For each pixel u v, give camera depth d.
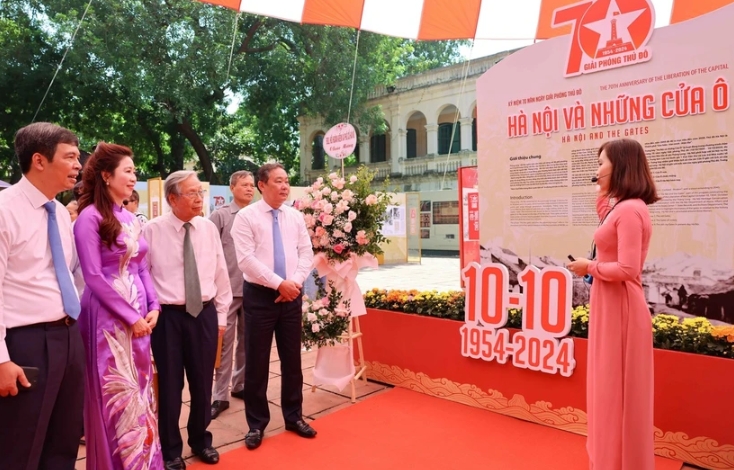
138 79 14.80
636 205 2.36
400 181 21.97
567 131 3.89
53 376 2.00
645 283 3.60
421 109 21.44
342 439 3.21
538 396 3.44
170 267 2.83
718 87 3.26
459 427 3.39
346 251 3.96
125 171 2.36
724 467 2.76
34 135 1.97
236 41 17.33
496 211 4.30
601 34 3.70
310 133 24.22
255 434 3.13
